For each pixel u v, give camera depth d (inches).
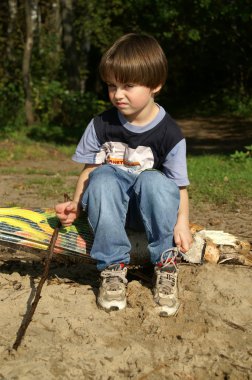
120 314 82.7
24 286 89.4
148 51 81.3
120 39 82.9
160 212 81.7
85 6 614.5
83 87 597.6
